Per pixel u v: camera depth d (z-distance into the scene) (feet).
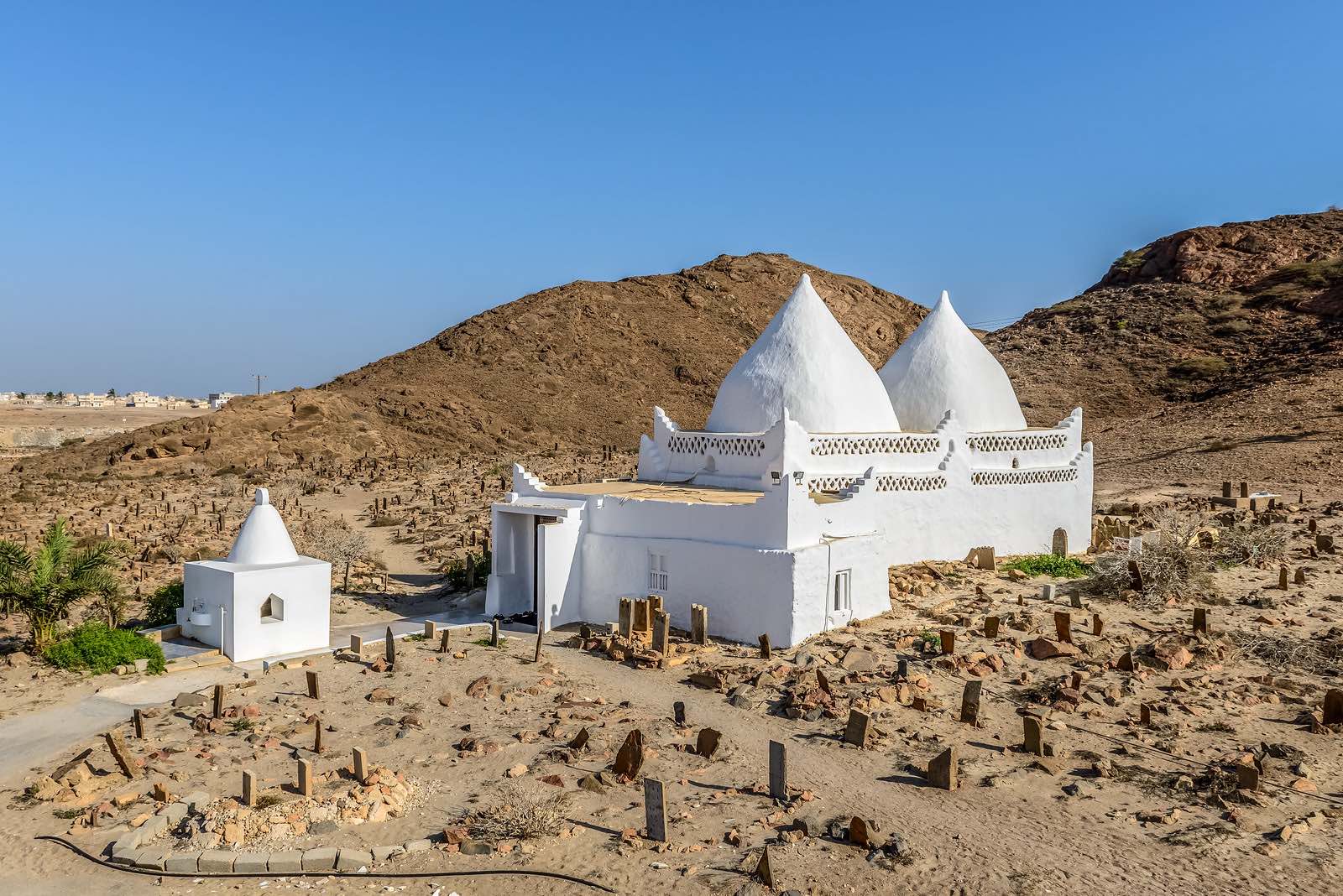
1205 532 100.78
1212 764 49.01
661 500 80.69
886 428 97.35
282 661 71.15
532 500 89.45
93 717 59.72
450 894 39.09
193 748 53.31
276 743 53.93
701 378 381.81
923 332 109.81
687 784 48.34
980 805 45.68
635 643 71.77
